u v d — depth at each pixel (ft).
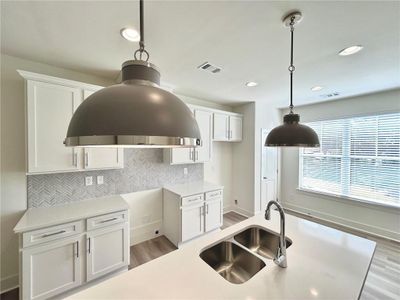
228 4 3.95
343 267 3.78
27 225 5.26
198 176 11.73
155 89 2.04
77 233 5.97
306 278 3.46
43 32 4.91
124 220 6.92
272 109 13.55
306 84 8.86
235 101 12.25
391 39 5.16
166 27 4.69
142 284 3.30
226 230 5.48
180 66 6.93
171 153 9.50
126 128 1.69
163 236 9.95
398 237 9.57
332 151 12.07
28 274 5.23
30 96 5.75
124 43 5.43
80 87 6.58
